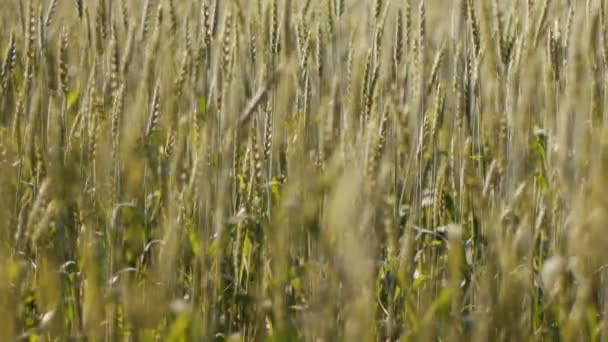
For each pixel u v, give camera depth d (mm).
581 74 6250
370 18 8555
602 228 5016
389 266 6098
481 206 5816
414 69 7270
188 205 6035
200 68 7539
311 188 5301
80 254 6121
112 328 5621
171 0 7707
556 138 6820
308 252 6367
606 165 5070
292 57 7527
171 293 5492
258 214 6945
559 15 8125
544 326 6121
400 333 6262
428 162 7301
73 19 8953
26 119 7457
